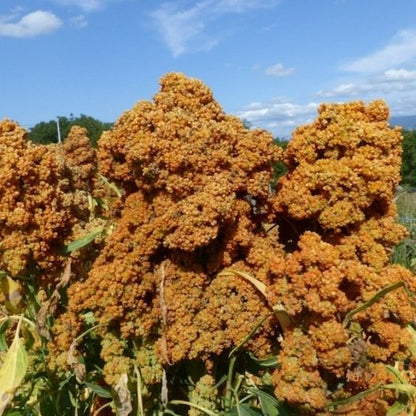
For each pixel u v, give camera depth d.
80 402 0.70
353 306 0.55
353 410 0.53
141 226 0.59
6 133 0.63
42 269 0.65
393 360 0.58
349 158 0.60
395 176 0.59
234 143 0.61
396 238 0.61
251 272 0.61
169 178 0.57
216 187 0.57
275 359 0.59
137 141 0.58
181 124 0.59
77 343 0.61
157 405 0.61
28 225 0.62
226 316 0.59
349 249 0.59
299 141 0.62
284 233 0.68
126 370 0.58
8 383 0.60
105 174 0.63
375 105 0.63
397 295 0.56
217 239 0.61
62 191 0.65
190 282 0.59
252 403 0.65
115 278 0.57
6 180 0.60
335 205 0.59
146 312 0.58
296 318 0.53
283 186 0.63
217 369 0.64
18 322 0.65
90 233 0.64
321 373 0.53
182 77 0.66
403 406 0.56
